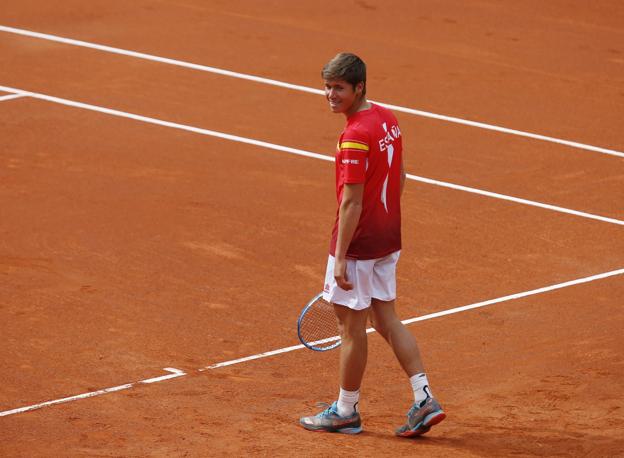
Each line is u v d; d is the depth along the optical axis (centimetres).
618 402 3127
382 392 3250
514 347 3588
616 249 4559
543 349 3566
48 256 4319
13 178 5241
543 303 3972
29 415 2998
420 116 6438
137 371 3341
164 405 3088
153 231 4619
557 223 4856
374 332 3716
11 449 2758
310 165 5569
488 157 5784
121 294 3966
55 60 7200
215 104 6500
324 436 2877
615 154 5909
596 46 8131
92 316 3762
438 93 6888
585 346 3588
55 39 7650
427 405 2822
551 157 5816
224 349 3531
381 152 2784
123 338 3588
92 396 3145
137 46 7575
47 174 5309
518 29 8444
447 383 3300
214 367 3391
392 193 2850
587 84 7231
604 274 4272
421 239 4612
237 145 5828
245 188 5194
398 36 8112
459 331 3719
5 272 4138
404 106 6606
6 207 4859
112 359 3425
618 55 7931
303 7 8756
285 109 6469
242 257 4366
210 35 7912
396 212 2875
